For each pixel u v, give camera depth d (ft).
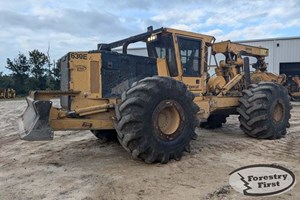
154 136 15.38
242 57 26.07
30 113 16.43
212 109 21.97
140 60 18.72
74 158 17.74
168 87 15.97
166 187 12.67
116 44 20.12
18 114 45.65
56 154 18.83
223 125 30.04
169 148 15.94
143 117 15.01
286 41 75.66
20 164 16.79
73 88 17.15
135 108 14.97
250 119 21.94
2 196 12.19
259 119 21.68
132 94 15.33
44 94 16.29
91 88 17.37
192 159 16.70
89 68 17.35
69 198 11.79
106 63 17.67
